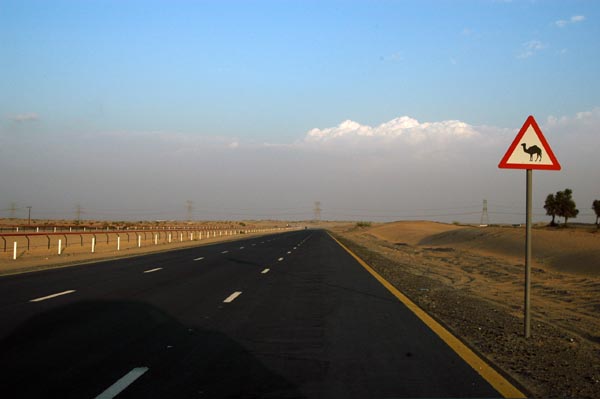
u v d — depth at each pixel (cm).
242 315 1259
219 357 851
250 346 931
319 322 1171
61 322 1148
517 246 4062
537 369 794
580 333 1196
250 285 1900
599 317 1463
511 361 841
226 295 1622
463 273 2750
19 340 968
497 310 1395
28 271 2384
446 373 761
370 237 8800
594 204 9431
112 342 955
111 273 2305
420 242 6656
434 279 2347
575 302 1759
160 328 1090
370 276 2262
